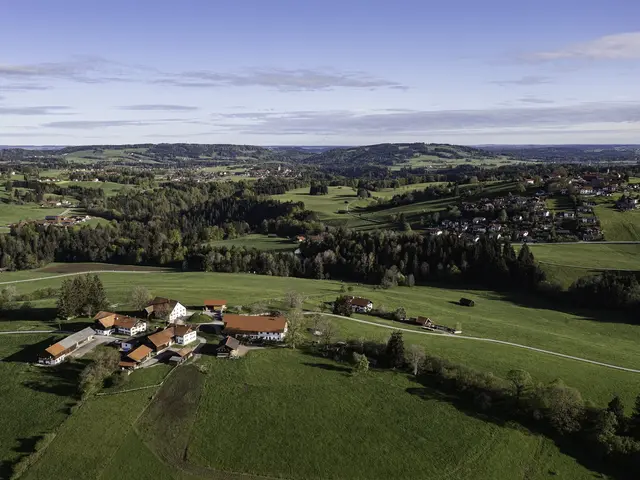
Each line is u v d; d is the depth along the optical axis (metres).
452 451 78.75
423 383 97.50
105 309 127.19
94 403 85.56
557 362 110.50
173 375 94.50
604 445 78.94
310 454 76.62
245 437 79.38
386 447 78.81
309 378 96.31
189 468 72.94
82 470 71.56
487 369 102.50
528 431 84.44
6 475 70.31
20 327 114.94
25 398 86.62
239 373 96.25
